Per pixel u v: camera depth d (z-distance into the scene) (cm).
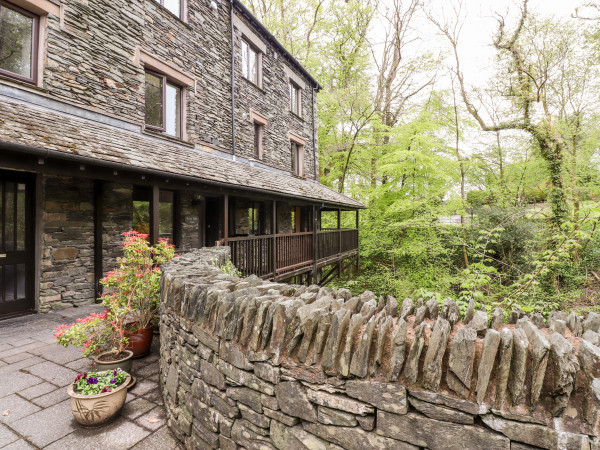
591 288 867
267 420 175
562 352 115
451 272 1283
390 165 1277
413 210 1356
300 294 214
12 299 519
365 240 1540
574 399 113
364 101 1562
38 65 530
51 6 534
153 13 717
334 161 1908
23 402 274
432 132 1425
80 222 585
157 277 363
